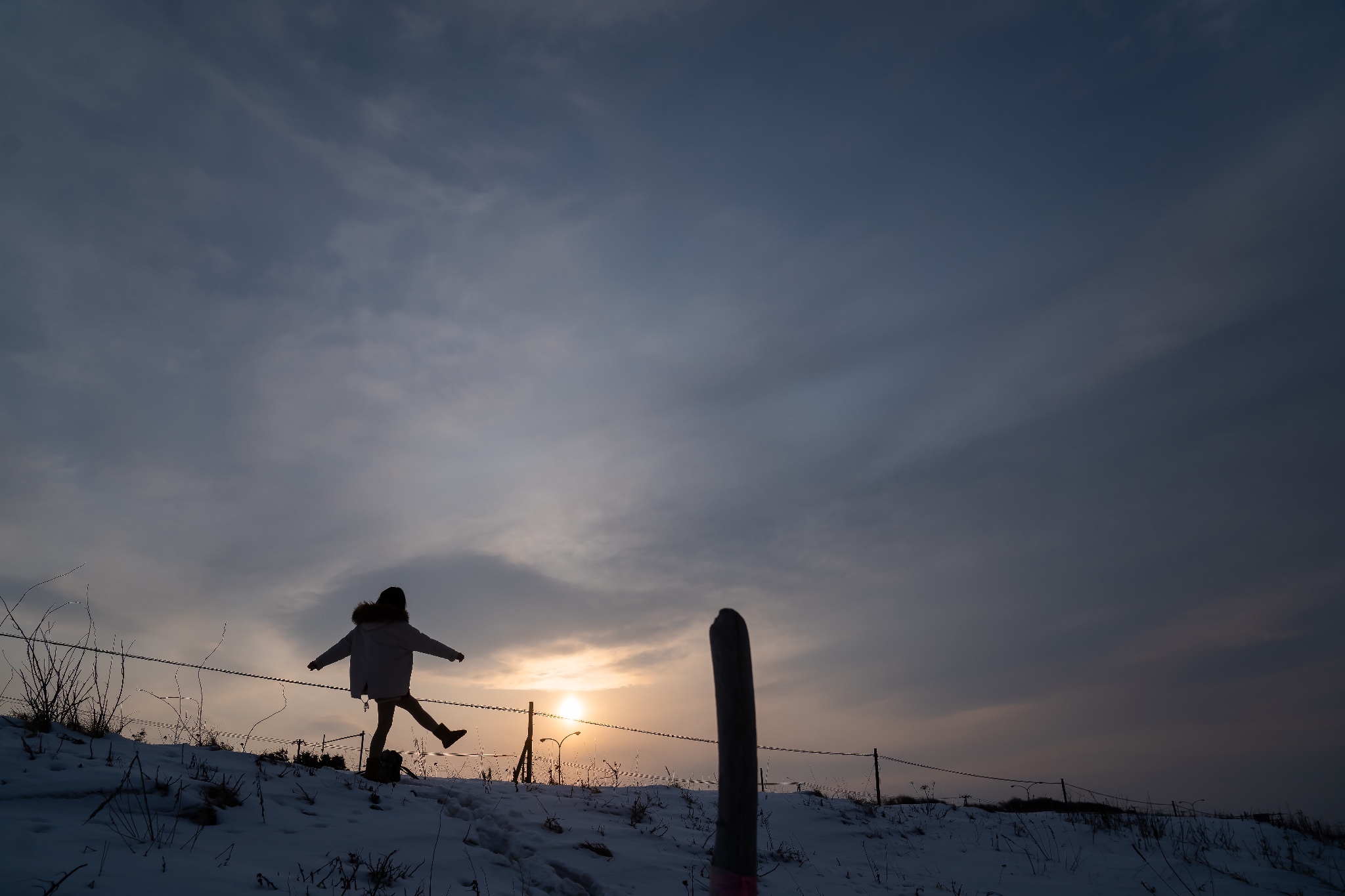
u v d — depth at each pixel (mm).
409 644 8469
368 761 8203
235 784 6566
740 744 3404
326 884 4770
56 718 7242
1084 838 12406
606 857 6871
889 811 13797
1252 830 13281
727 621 3557
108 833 4914
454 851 6152
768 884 7621
